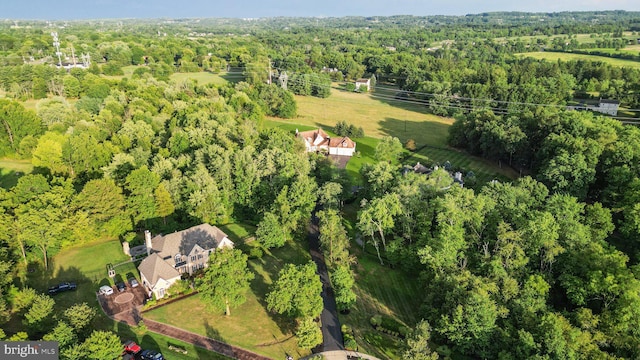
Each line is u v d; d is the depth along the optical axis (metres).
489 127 136.62
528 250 71.75
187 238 82.38
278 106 195.12
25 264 80.38
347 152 150.00
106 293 73.50
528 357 53.47
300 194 95.75
